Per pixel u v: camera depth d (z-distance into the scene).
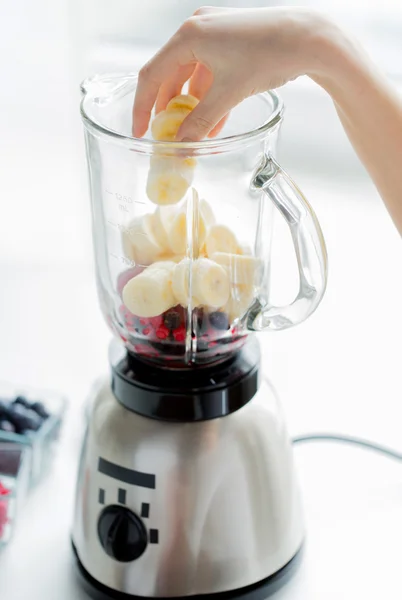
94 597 0.72
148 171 0.61
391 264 1.24
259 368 0.69
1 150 1.37
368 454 0.90
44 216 1.38
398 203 0.67
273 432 0.69
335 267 1.24
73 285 1.25
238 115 0.70
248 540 0.68
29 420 0.89
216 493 0.66
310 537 0.79
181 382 0.66
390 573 0.75
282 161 1.32
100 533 0.69
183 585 0.68
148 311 0.63
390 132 0.63
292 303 0.65
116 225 0.65
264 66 0.59
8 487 0.81
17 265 1.29
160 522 0.67
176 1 1.20
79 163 1.37
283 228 1.28
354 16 1.18
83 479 0.71
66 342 1.11
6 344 1.11
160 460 0.66
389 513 0.82
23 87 1.33
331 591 0.73
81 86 0.68
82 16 1.25
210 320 0.64
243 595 0.69
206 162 0.61
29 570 0.76
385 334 1.12
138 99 0.62
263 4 1.17
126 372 0.67
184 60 0.60
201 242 0.63
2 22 1.27
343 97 0.63
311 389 1.01
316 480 0.86
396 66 1.19
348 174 1.31
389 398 0.98
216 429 0.66
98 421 0.69
